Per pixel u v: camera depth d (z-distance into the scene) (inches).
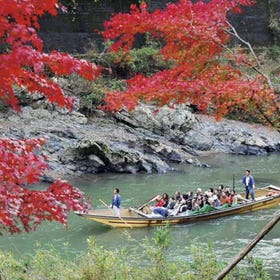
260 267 666.2
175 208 1475.1
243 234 1359.5
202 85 641.6
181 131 2566.4
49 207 413.1
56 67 403.9
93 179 1979.6
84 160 2049.7
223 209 1508.4
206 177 2066.9
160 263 620.1
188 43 673.6
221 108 633.0
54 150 2065.7
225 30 690.2
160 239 649.0
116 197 1425.9
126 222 1355.8
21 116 2213.3
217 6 711.1
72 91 2444.6
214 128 2662.4
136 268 631.2
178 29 660.1
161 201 1518.2
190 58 682.8
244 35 3280.0
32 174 391.5
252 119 2787.9
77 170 2016.5
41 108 2292.1
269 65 2245.3
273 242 1279.5
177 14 676.7
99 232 1346.0
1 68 366.6
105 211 1438.2
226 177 2071.9
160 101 676.7
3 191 378.3
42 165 399.5
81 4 2822.3
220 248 1242.6
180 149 2468.0
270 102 622.8
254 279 652.7
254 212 1582.2
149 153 2304.4
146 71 2731.3
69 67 401.1
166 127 2527.1
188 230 1396.4
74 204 427.5
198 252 662.5
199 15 684.7
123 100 701.3
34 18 392.2
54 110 2316.7
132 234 1341.0
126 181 1967.3
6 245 1232.8
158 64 2731.3
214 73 677.9
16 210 383.6
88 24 2842.0
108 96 726.5
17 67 374.0
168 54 702.5
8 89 397.4
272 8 3358.8
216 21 710.5
